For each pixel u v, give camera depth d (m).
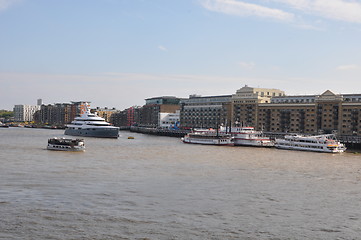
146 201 64.94
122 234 50.06
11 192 68.44
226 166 104.81
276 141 175.25
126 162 109.62
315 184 81.75
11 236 48.53
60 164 102.19
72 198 65.62
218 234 50.88
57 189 71.62
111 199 65.62
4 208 58.97
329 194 72.88
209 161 115.31
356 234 52.12
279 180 85.25
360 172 99.25
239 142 190.12
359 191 76.00
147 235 49.94
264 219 57.22
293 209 62.53
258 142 183.75
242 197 69.12
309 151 160.38
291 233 51.94
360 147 181.75
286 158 128.38
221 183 80.44
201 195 69.81
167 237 49.47
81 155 124.69
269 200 67.62
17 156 117.31
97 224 53.31
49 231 50.44
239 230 52.53
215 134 199.62
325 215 59.84
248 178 86.69
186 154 136.12
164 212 59.25
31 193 68.19
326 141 157.25
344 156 141.75
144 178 84.19
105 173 89.50
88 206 61.22
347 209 63.28
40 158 113.50
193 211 60.12
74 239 48.19
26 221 53.72
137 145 177.25
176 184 78.50
